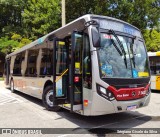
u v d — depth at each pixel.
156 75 15.59
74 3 20.88
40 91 10.03
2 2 34.81
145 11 20.52
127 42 7.35
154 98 12.80
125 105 6.69
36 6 26.98
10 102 11.57
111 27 7.10
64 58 7.70
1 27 37.62
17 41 31.38
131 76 7.03
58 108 9.05
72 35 6.76
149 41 25.28
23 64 12.95
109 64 6.70
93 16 6.91
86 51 6.78
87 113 6.66
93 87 6.44
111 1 20.03
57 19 23.33
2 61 36.06
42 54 9.94
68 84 7.49
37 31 26.33
